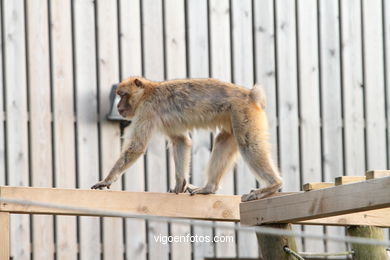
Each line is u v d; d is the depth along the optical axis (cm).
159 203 1140
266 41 1631
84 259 1487
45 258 1465
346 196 911
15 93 1480
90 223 1496
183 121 1281
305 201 981
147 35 1568
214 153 1262
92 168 1512
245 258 1585
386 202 850
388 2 1719
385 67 1709
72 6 1532
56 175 1487
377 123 1689
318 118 1650
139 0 1571
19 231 1453
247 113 1234
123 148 1281
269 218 1049
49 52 1513
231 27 1614
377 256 1122
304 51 1653
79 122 1509
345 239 723
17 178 1465
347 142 1664
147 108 1290
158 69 1569
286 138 1622
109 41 1543
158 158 1552
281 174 1611
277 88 1630
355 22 1695
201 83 1289
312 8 1666
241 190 1580
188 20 1588
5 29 1484
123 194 1114
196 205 1166
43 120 1492
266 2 1636
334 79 1670
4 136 1470
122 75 1545
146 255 1536
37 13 1509
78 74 1518
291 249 1059
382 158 1688
